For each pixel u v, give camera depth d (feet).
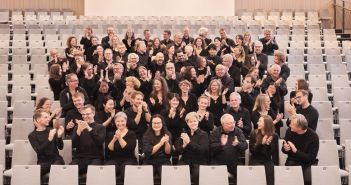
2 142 27.02
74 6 67.10
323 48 48.06
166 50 38.52
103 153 26.96
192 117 26.68
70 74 31.37
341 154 29.12
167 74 33.17
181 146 26.61
